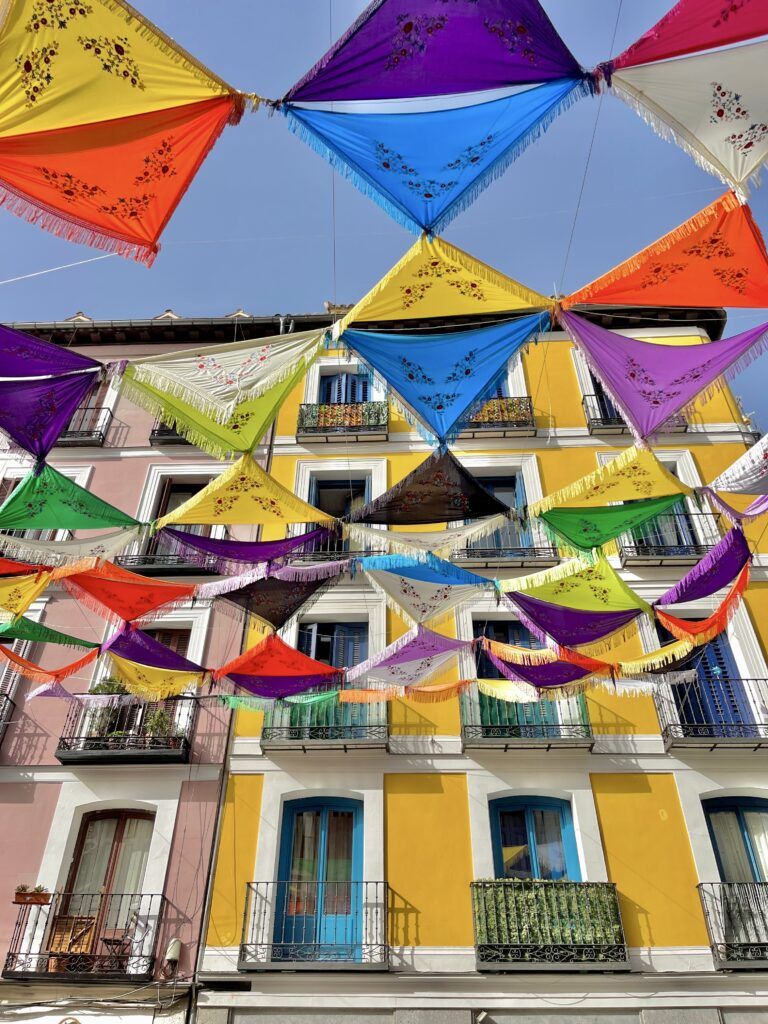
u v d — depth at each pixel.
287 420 15.45
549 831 10.74
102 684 11.73
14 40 4.13
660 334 15.95
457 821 10.60
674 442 14.38
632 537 13.34
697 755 11.02
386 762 11.11
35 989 9.42
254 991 9.31
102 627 12.61
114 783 11.06
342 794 10.94
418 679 10.23
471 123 4.76
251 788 10.94
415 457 14.66
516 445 14.70
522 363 15.87
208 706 11.71
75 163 4.68
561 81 4.57
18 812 10.85
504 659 9.42
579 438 14.73
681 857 10.23
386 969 9.29
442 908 9.88
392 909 9.89
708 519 13.33
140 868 10.55
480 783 10.91
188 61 4.25
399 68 4.41
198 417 6.45
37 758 11.33
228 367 6.05
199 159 4.79
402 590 8.82
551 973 9.21
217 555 8.44
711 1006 9.09
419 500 7.55
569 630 9.09
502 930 9.48
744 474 6.64
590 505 7.42
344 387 16.17
